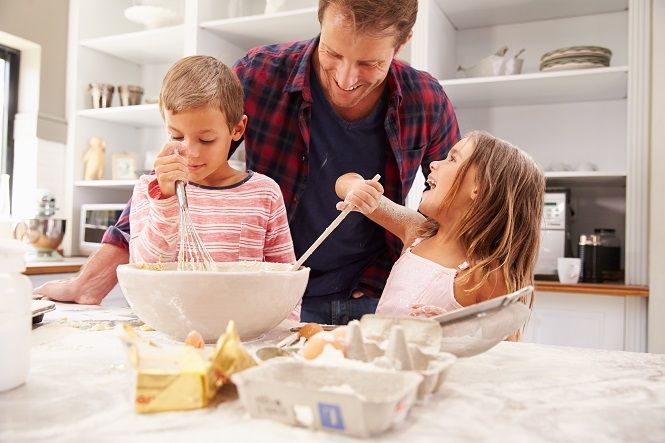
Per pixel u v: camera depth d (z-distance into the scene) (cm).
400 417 41
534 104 254
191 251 86
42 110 290
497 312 57
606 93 235
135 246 91
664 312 198
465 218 120
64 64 302
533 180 122
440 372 48
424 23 226
